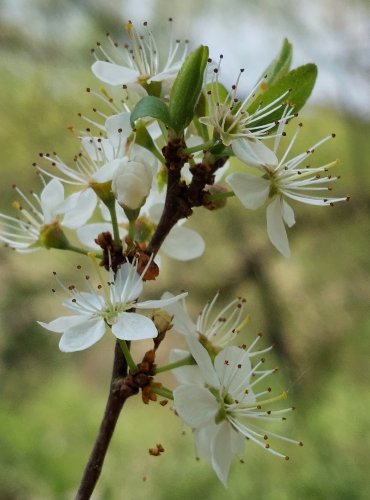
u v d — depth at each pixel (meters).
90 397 0.47
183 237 0.14
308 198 0.13
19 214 0.35
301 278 0.40
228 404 0.13
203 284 0.39
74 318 0.12
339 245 0.39
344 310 0.39
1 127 0.35
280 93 0.13
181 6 0.35
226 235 0.39
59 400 0.45
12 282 0.36
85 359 0.48
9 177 0.36
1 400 0.40
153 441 0.41
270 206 0.13
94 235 0.14
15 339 0.37
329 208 0.39
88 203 0.13
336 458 0.35
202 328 0.14
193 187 0.13
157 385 0.13
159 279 0.39
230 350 0.13
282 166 0.13
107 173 0.13
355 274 0.39
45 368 0.38
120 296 0.12
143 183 0.12
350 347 0.38
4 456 0.42
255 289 0.39
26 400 0.41
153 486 0.37
